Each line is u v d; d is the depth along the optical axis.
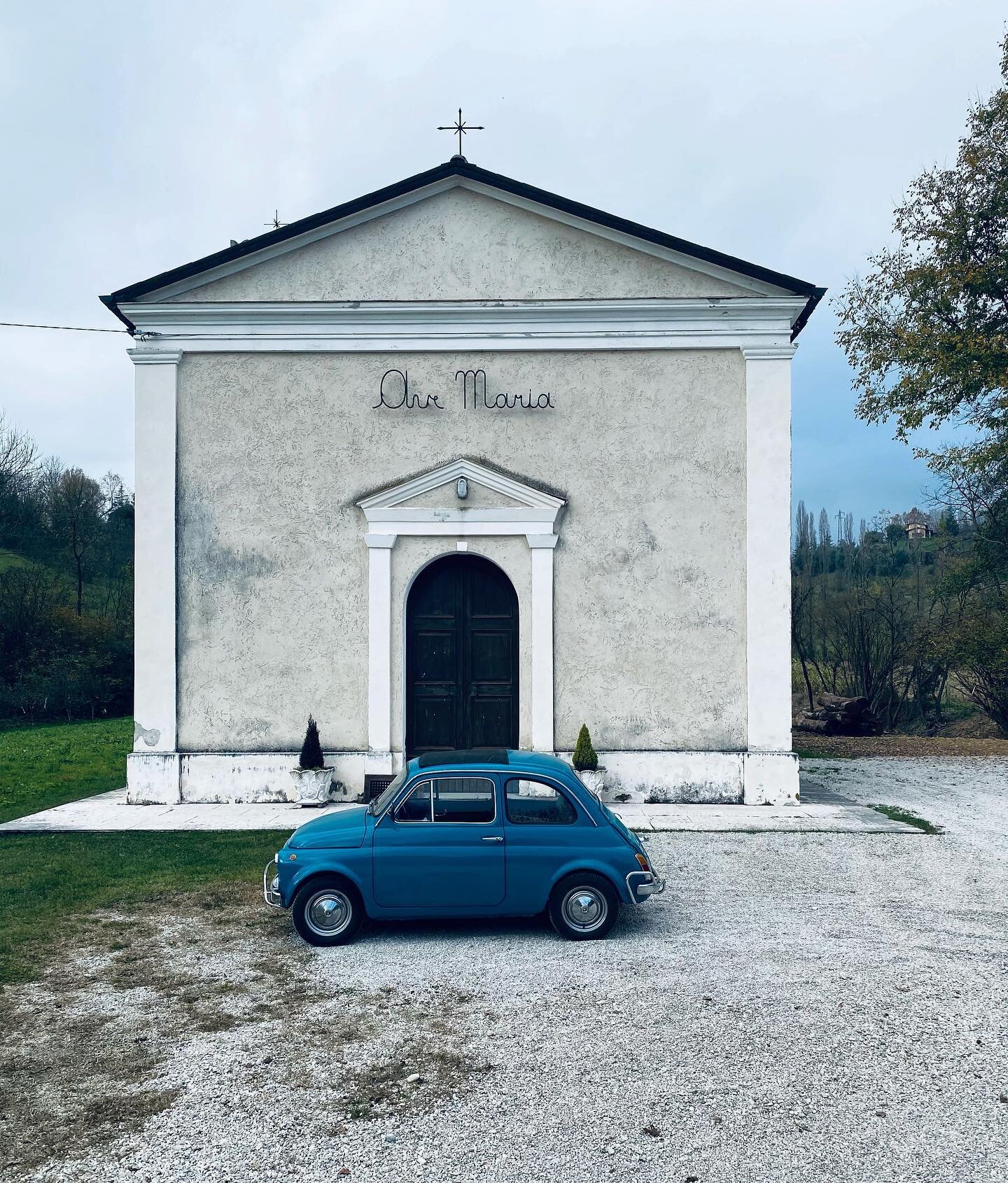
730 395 13.05
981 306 22.02
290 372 13.22
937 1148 4.24
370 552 13.04
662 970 6.55
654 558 13.02
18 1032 5.62
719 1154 4.20
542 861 7.19
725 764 12.73
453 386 13.17
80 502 41.00
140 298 13.15
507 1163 4.13
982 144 22.02
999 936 7.25
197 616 13.13
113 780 16.83
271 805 12.80
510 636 13.32
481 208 13.17
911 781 15.34
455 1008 5.91
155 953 7.06
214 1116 4.59
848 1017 5.73
